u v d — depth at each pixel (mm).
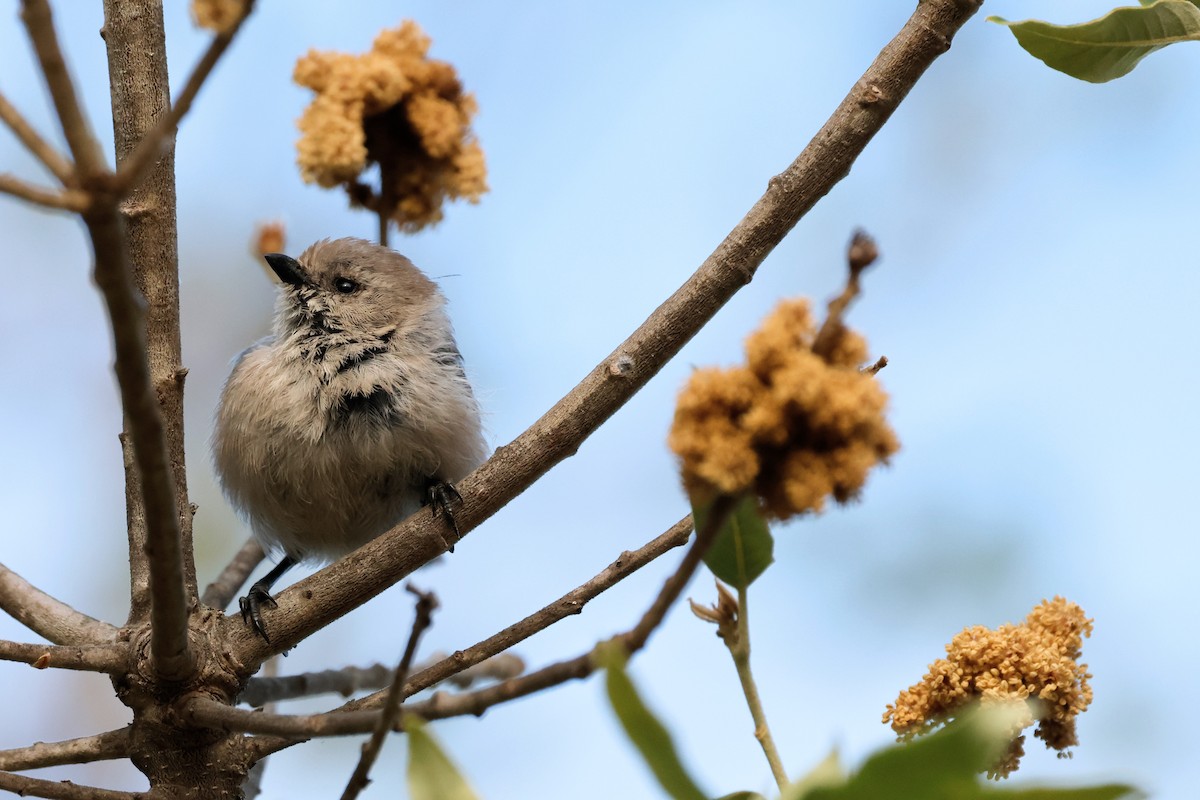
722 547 4258
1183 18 5594
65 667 6730
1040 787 2961
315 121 7430
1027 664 4816
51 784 6008
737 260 6559
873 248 3312
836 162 6453
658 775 3205
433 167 7871
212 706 6566
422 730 3480
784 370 3209
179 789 6840
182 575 6027
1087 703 4879
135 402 4895
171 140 7484
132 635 6992
